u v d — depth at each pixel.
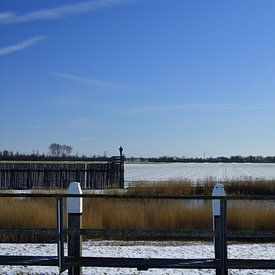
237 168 114.50
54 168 36.62
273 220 17.42
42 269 9.75
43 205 17.66
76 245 8.78
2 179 36.34
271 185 33.69
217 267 8.48
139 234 8.54
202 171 86.88
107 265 8.49
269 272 9.65
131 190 29.52
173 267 8.46
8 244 13.54
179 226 16.94
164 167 119.62
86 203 18.45
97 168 36.44
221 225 8.41
